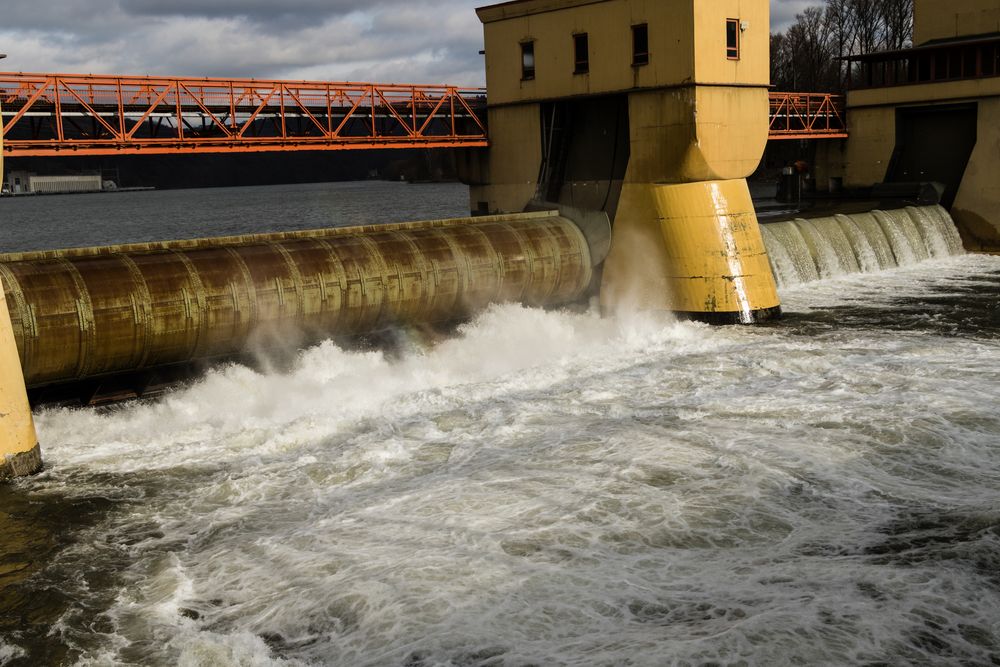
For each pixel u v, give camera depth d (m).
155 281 22.48
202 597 13.45
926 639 11.87
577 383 23.38
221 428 20.77
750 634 11.89
